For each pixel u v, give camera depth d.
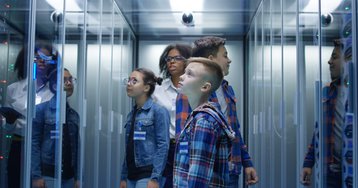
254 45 5.52
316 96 2.65
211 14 5.63
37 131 2.61
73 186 3.35
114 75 4.75
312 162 2.89
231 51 6.44
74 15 3.33
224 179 1.75
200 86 1.84
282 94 3.53
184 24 6.01
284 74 3.51
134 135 3.39
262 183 4.71
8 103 2.40
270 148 4.19
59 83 2.84
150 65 6.43
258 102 5.10
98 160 3.98
